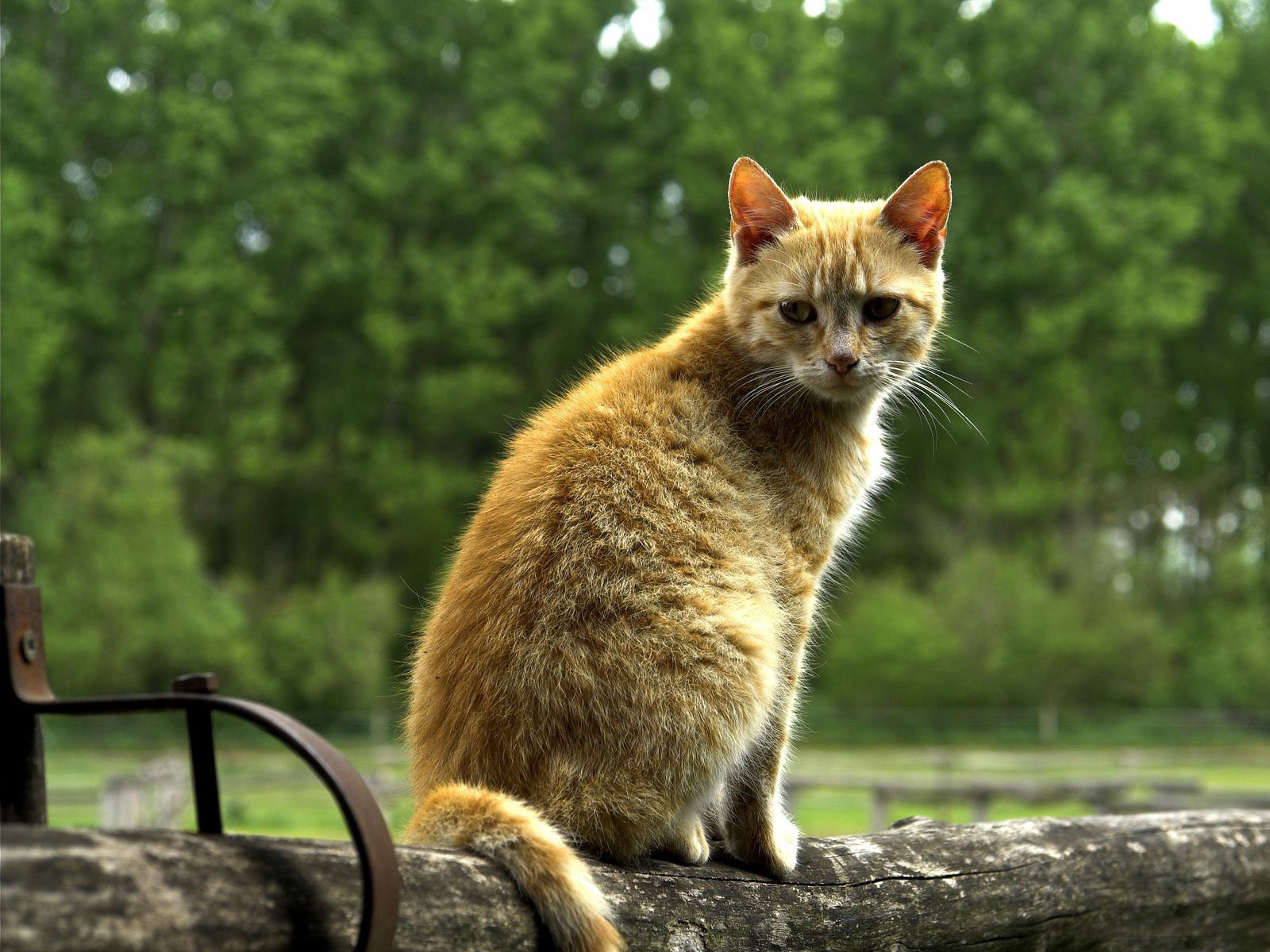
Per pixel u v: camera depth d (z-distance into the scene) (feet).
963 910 10.38
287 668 82.58
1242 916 12.58
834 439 12.21
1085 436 116.26
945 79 117.39
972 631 86.12
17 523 78.74
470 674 9.34
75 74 111.04
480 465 112.16
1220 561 101.45
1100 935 11.43
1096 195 110.32
